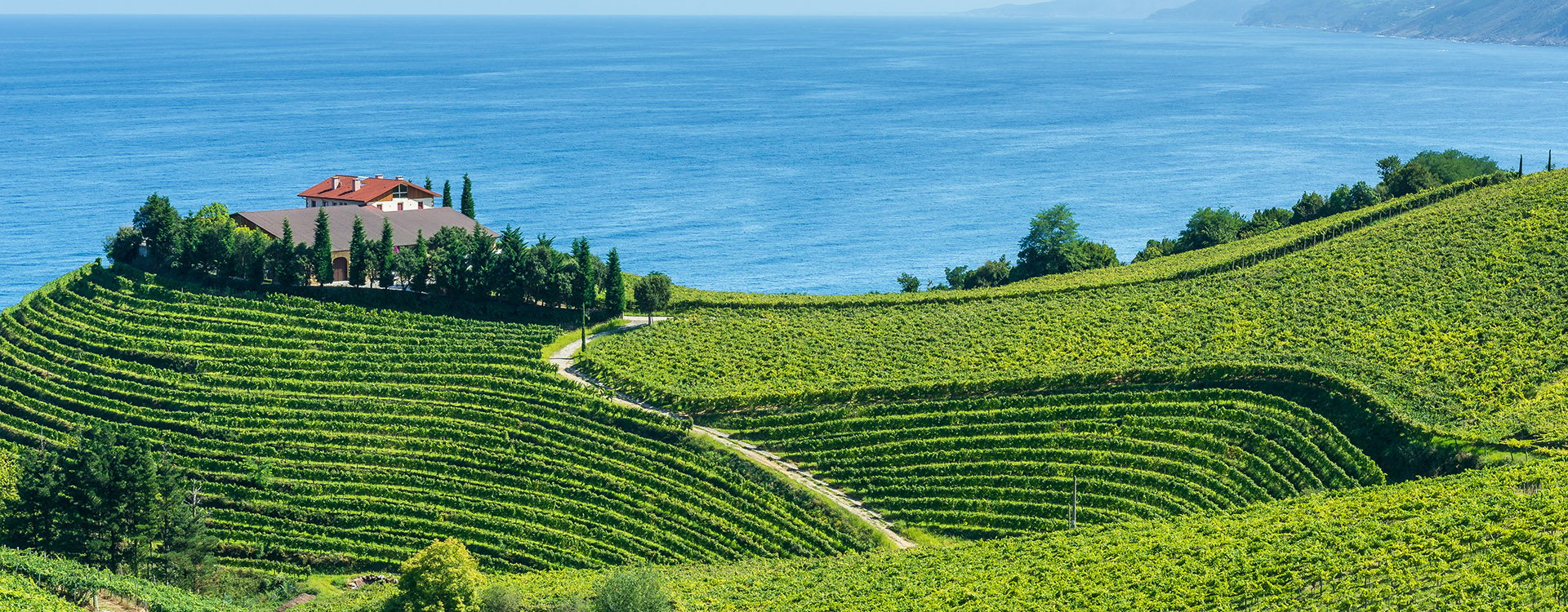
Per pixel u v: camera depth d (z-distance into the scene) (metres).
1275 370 109.19
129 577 82.56
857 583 82.25
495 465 107.00
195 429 113.38
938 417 107.88
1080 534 89.00
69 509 91.12
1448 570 70.31
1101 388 111.12
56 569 77.00
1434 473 93.75
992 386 111.62
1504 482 82.94
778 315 136.12
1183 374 110.69
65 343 130.00
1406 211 160.50
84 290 139.50
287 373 121.00
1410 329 117.31
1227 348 116.75
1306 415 103.25
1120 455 100.75
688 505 101.31
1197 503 95.19
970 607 74.62
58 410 118.75
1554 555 69.12
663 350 123.56
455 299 134.50
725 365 120.00
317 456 109.62
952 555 87.62
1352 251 139.62
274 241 137.88
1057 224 166.00
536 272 132.00
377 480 106.50
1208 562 77.50
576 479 105.00
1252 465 98.94
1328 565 73.31
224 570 95.56
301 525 102.19
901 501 99.62
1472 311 119.19
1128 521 92.38
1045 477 99.94
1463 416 99.25
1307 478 97.19
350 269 136.88
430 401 116.25
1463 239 137.88
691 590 82.62
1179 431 103.19
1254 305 127.75
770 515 99.19
